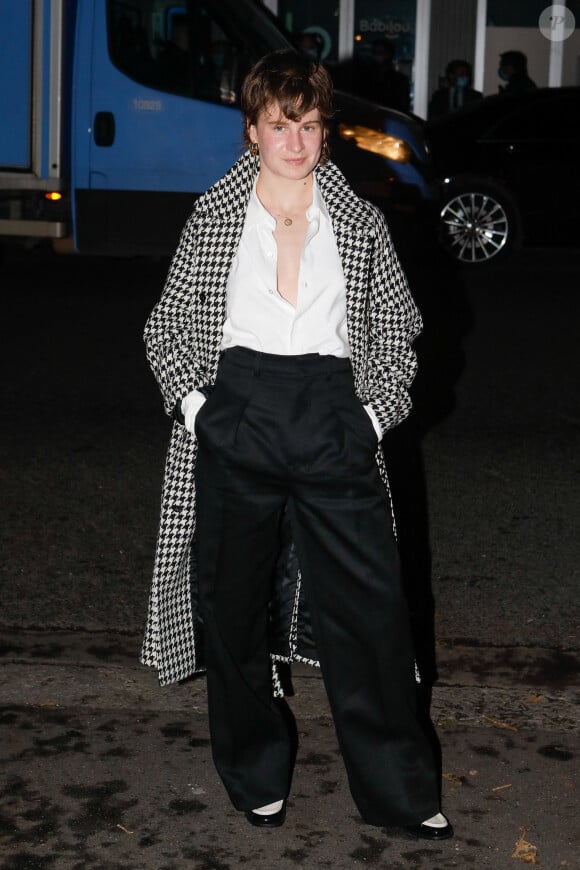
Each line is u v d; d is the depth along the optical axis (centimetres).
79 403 705
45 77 947
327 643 289
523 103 1184
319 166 282
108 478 577
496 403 714
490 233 1161
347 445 271
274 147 267
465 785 324
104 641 412
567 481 582
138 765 333
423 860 293
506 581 466
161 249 984
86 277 1091
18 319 916
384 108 1043
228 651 293
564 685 383
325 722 357
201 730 353
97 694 374
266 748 304
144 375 769
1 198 971
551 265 1197
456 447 632
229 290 278
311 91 264
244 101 269
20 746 342
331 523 277
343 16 1761
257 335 274
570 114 1169
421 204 1040
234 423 270
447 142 1174
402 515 535
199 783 325
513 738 349
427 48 1762
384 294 283
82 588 456
